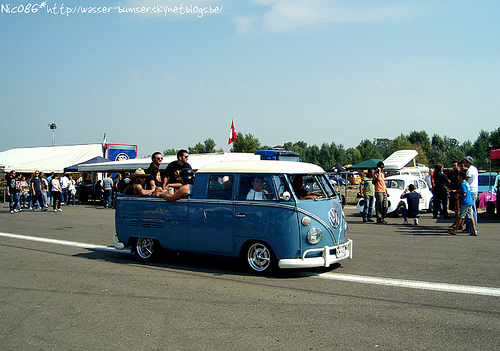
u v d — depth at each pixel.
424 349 4.17
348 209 21.25
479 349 4.16
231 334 4.63
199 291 6.35
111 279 7.16
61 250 10.00
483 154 86.56
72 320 5.17
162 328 4.85
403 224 14.46
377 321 4.97
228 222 7.39
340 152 98.56
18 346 4.40
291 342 4.38
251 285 6.64
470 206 11.60
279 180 7.09
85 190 29.12
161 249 8.45
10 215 20.11
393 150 77.25
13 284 6.90
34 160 36.31
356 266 7.89
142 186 8.76
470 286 6.45
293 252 6.89
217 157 21.58
